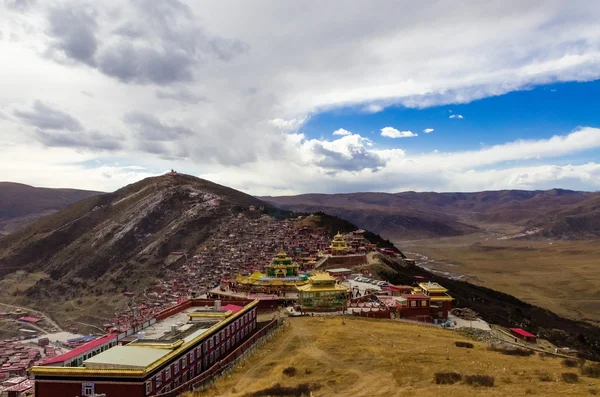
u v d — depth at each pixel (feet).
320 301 334.65
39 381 172.24
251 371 199.00
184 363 202.08
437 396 153.69
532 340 292.81
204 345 225.76
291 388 164.96
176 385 193.26
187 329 237.66
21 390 354.95
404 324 299.38
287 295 395.55
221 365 208.03
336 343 229.86
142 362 174.91
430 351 219.00
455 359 204.85
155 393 174.60
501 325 351.67
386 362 197.47
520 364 199.52
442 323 318.65
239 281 437.99
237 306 297.33
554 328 449.89
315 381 176.45
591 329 494.59
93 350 212.64
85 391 169.27
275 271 447.83
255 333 277.44
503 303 545.03
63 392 170.30
